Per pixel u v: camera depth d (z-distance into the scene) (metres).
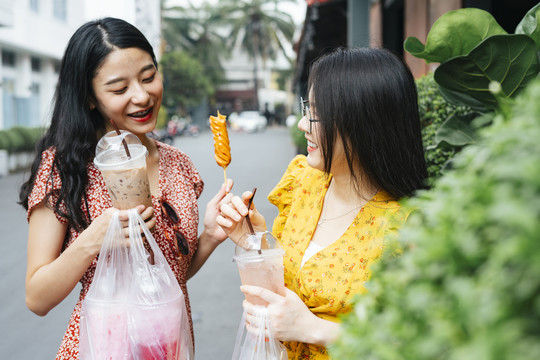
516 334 0.45
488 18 2.10
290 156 17.28
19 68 21.62
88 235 1.53
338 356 0.72
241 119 36.75
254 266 1.46
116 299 1.53
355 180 1.64
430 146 2.87
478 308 0.48
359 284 1.53
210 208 1.88
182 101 35.16
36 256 1.63
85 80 1.64
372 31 8.38
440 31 2.13
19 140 14.93
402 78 1.57
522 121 0.56
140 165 1.57
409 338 0.59
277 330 1.44
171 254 1.79
